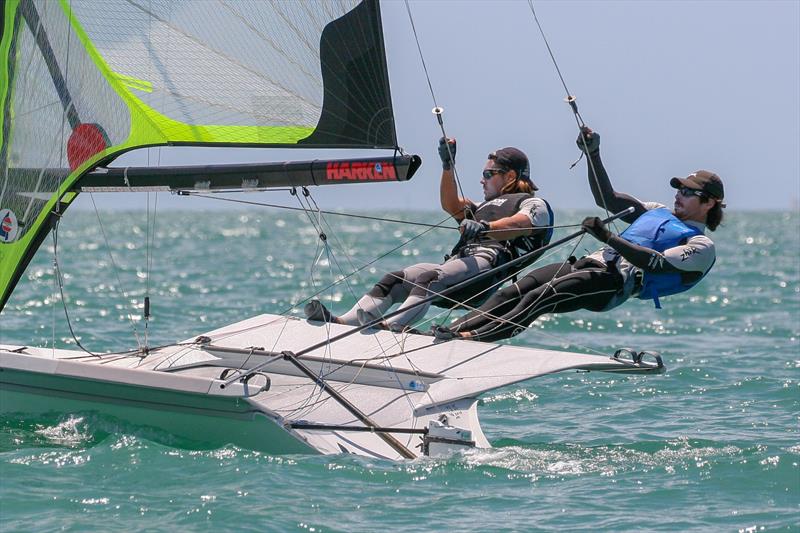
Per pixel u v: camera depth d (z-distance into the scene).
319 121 23.64
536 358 25.62
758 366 40.47
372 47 22.88
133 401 24.28
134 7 24.61
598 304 27.00
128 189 25.16
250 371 23.98
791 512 20.56
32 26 25.41
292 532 19.02
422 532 19.11
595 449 25.69
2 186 26.00
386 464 23.06
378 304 28.17
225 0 23.98
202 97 24.45
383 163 22.50
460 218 28.66
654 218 27.48
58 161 25.48
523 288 27.08
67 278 79.31
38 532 18.73
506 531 19.25
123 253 122.81
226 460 22.89
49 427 24.72
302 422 24.06
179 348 28.95
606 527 19.56
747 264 109.00
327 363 26.98
